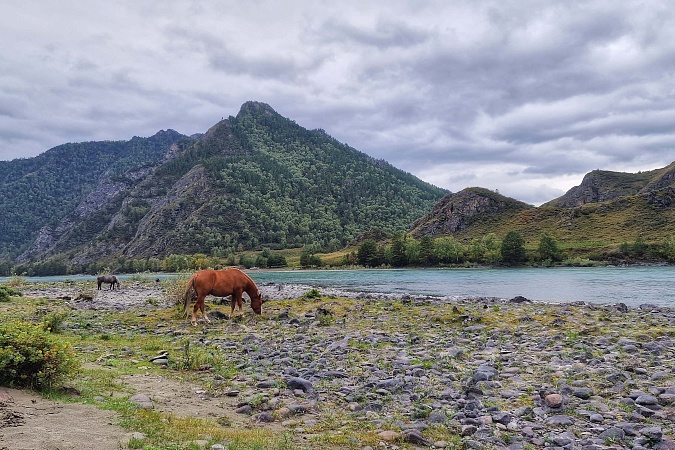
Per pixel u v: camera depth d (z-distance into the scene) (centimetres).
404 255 15350
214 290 2327
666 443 759
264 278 10544
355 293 4700
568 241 16125
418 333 1942
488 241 15788
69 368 942
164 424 747
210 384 1122
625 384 1098
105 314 2666
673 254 11556
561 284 6066
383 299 3547
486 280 7519
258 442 703
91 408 809
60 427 679
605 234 16188
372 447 732
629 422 863
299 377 1185
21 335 906
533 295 4581
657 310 2719
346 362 1384
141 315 2583
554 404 945
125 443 632
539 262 13025
